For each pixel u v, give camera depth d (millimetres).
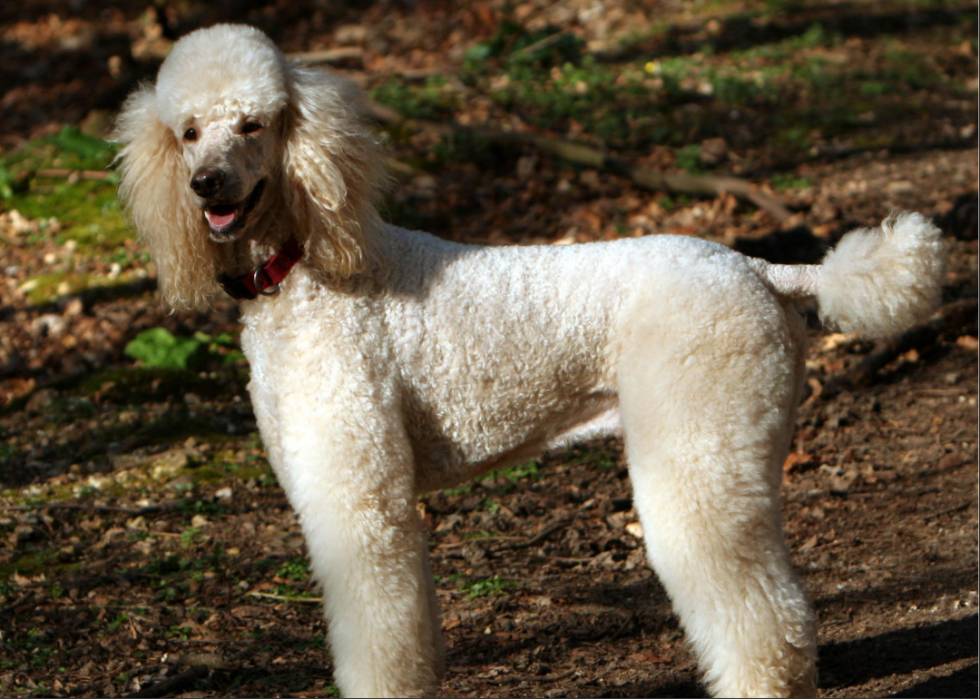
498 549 5984
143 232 4266
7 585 5527
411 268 4000
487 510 6469
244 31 4062
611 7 19141
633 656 4770
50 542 6109
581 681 4555
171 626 5160
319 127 3924
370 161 4070
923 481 6484
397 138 12930
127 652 4902
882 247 3877
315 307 3922
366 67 16234
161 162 4176
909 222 3893
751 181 12102
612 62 16172
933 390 7844
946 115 14156
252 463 7188
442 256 4039
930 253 3842
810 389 7859
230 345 9172
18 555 5926
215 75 3871
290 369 3879
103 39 18062
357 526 3744
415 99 13945
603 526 6180
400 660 3744
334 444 3762
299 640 5039
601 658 4773
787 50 16891
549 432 4086
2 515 6375
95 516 6414
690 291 3818
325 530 3760
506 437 4016
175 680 4562
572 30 17984
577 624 5086
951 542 5699
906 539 5789
